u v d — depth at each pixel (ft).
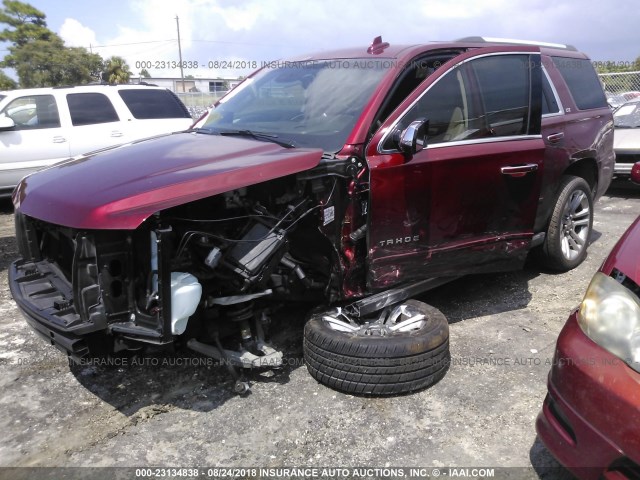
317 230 9.88
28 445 9.00
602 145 16.72
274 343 11.95
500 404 9.78
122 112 29.04
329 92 11.62
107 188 8.37
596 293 6.84
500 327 12.77
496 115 12.09
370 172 9.95
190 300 8.37
